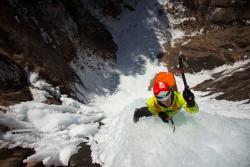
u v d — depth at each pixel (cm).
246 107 676
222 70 1080
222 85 894
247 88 805
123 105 873
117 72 1124
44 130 562
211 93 851
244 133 461
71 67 952
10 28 757
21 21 846
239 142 440
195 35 1300
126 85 1059
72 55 1002
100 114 699
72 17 1160
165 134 462
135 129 500
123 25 1340
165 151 435
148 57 1206
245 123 492
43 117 585
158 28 1339
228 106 698
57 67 841
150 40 1284
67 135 558
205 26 1312
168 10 1395
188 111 444
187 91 441
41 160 477
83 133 570
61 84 771
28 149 495
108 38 1252
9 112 553
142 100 630
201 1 1349
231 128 471
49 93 702
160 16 1382
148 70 1145
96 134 585
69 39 1042
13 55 709
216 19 1298
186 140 445
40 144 512
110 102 914
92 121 653
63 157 495
